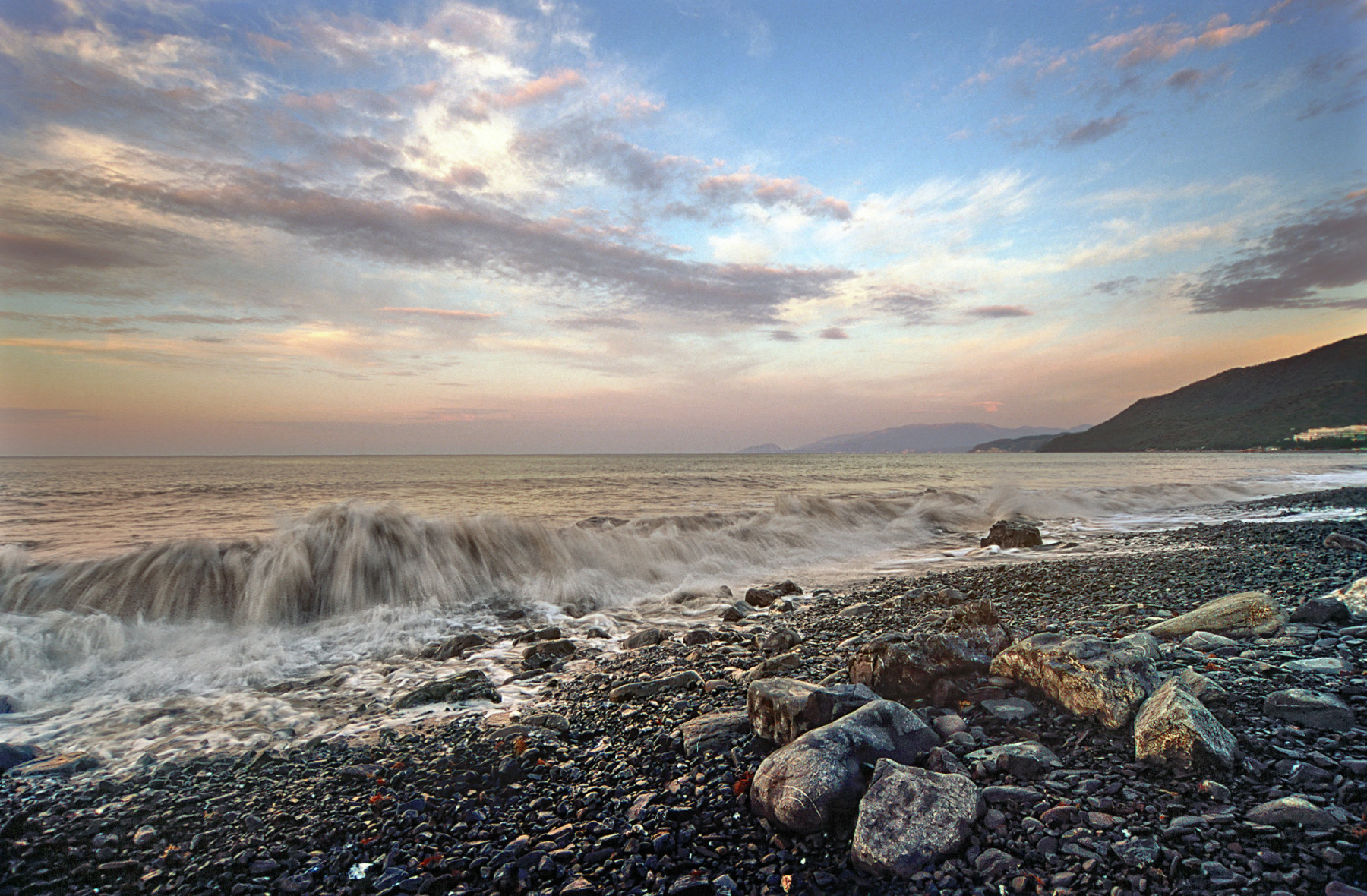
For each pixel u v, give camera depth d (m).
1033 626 8.84
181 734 6.52
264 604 11.94
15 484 41.81
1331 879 2.89
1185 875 3.04
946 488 44.62
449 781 5.10
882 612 10.99
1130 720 4.55
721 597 13.87
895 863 3.36
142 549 12.84
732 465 108.81
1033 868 3.23
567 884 3.61
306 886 3.79
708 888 3.44
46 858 4.17
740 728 5.51
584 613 12.66
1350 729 4.29
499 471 75.38
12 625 9.85
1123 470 78.12
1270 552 14.96
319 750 5.90
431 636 10.91
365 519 15.05
